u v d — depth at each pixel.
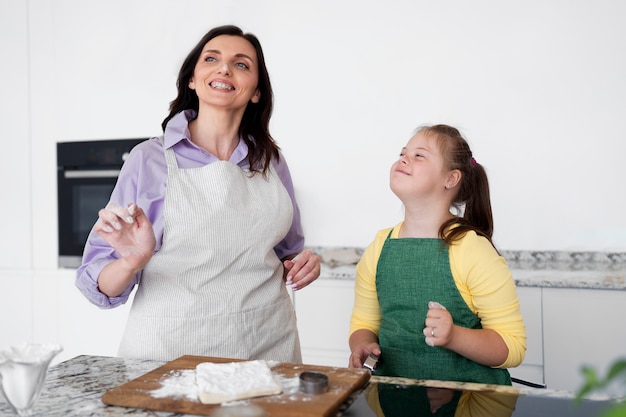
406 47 2.64
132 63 2.86
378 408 0.83
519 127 2.54
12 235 2.92
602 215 2.47
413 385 0.94
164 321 1.24
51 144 2.91
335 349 2.43
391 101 2.67
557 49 2.48
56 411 0.80
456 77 2.59
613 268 2.37
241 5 2.79
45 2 2.91
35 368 0.75
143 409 0.81
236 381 0.84
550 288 2.15
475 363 1.15
